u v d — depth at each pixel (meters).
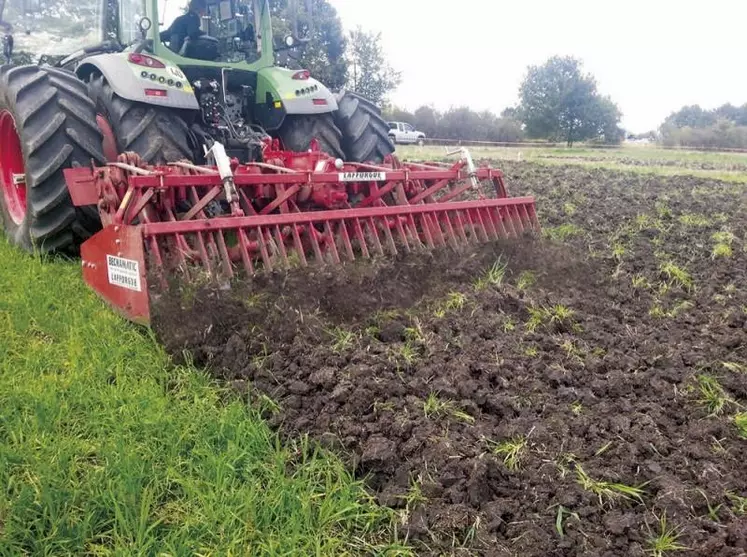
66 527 2.22
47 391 2.99
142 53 4.96
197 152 5.40
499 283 4.34
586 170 14.35
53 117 4.73
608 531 2.21
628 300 4.36
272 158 4.70
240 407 2.89
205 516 2.28
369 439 2.68
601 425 2.80
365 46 31.34
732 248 5.92
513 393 3.04
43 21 6.27
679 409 2.98
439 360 3.30
